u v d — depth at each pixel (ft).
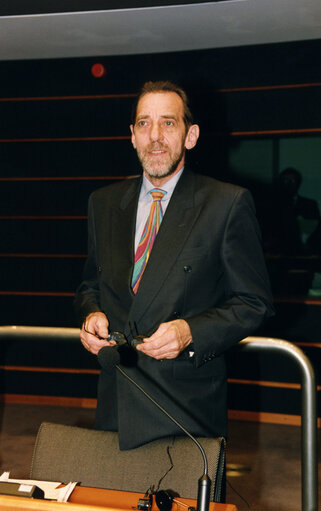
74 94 15.05
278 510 9.20
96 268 5.33
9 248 15.37
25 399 15.19
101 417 4.77
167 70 14.58
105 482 4.18
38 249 15.25
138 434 4.39
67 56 14.55
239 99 14.26
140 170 14.80
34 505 3.32
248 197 4.72
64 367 14.98
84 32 12.57
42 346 15.07
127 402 4.48
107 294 4.82
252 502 9.48
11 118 15.29
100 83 14.92
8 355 15.21
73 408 14.75
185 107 4.78
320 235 15.52
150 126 4.66
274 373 13.71
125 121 14.85
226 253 4.56
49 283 15.16
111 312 4.74
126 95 14.82
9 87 15.28
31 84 15.17
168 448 4.23
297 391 13.61
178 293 4.53
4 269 15.33
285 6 11.00
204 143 14.49
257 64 14.14
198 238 4.59
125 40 13.20
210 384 4.69
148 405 4.45
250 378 13.83
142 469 4.17
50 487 3.73
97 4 10.98
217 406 4.71
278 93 14.07
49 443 4.40
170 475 4.08
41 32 12.56
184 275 4.54
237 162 17.66
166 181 4.85
